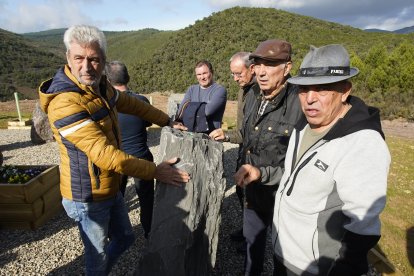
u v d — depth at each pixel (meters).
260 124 2.16
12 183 3.74
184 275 2.10
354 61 19.03
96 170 1.92
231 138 2.66
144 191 3.11
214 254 2.37
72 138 1.73
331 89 1.31
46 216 3.91
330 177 1.32
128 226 2.43
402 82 15.86
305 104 1.38
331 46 1.30
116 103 2.26
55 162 6.69
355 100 1.37
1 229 3.71
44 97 1.74
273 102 2.07
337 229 1.34
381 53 19.86
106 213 2.09
